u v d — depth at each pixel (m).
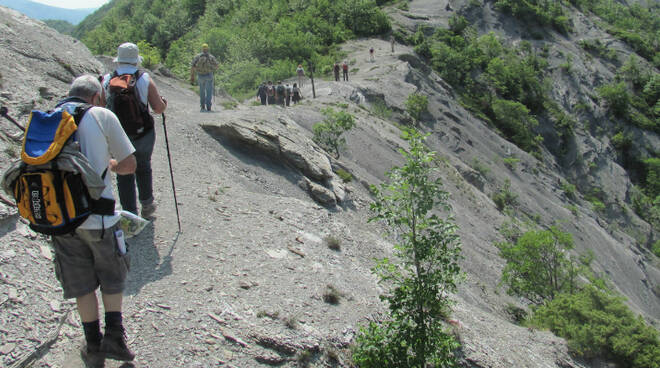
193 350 4.28
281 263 6.26
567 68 69.00
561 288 14.01
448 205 5.32
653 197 61.19
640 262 37.81
